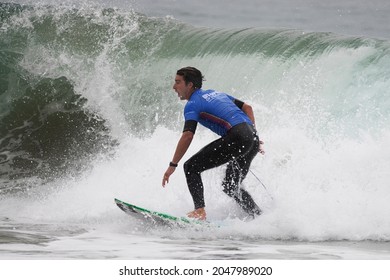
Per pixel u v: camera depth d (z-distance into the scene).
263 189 23.92
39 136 36.22
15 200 28.58
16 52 40.50
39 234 21.44
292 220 21.27
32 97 38.62
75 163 33.22
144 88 38.03
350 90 31.06
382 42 32.91
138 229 22.28
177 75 22.66
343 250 18.97
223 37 38.84
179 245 19.64
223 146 22.14
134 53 39.56
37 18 41.66
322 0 68.81
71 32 40.69
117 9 42.25
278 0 69.81
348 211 21.83
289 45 35.47
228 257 17.77
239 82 35.75
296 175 24.22
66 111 37.66
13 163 33.94
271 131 28.39
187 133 21.97
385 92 29.89
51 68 39.59
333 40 34.38
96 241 20.16
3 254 17.86
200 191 22.22
